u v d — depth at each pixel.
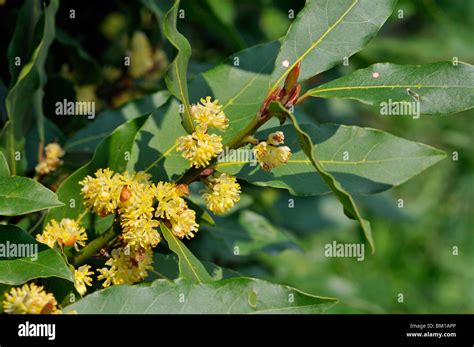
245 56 0.53
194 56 0.79
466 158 1.34
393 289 1.21
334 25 0.49
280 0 0.84
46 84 0.62
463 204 1.34
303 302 0.46
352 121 0.96
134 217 0.46
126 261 0.48
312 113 0.87
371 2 0.49
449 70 0.48
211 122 0.47
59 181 0.57
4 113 0.60
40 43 0.53
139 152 0.51
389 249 1.27
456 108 0.47
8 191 0.46
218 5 0.81
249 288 0.47
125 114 0.62
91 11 0.68
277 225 0.77
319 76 0.82
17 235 0.46
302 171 0.49
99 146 0.50
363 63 0.78
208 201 0.47
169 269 0.52
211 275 0.51
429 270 1.28
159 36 0.69
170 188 0.47
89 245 0.48
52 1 0.56
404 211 0.92
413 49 1.01
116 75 0.68
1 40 0.62
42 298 0.45
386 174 0.48
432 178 1.35
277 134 0.46
